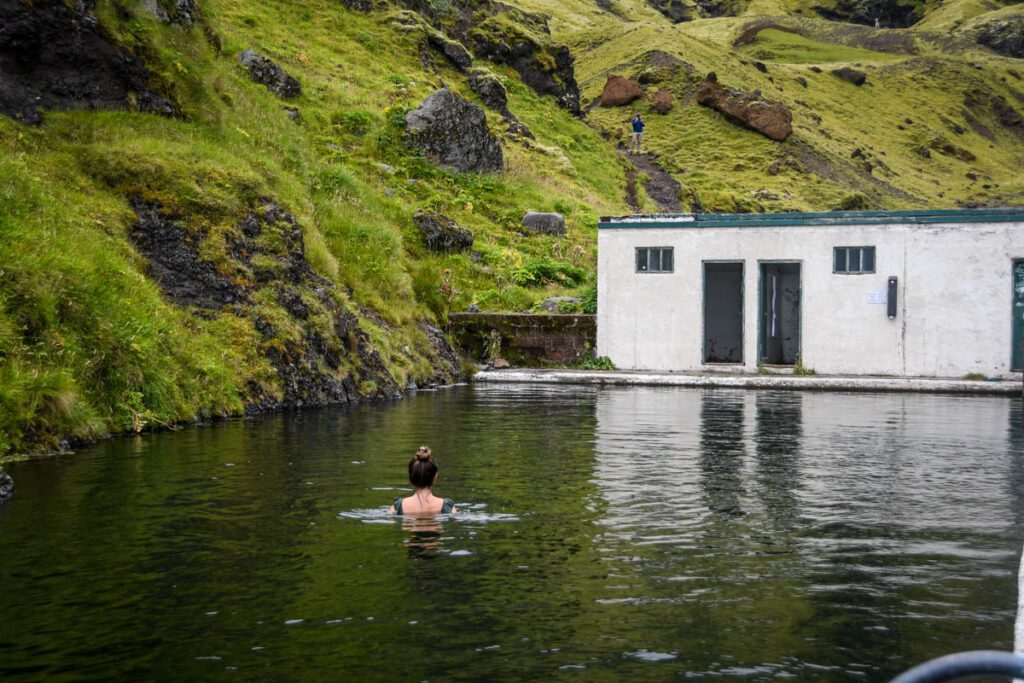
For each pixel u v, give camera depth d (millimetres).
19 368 13508
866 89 125812
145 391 15648
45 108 22016
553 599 6422
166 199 20469
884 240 26641
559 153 49812
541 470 11516
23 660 5312
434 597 6457
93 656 5375
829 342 27188
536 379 26703
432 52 51781
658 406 19766
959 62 148750
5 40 21703
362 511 9109
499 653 5445
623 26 117625
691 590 6668
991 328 25906
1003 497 9984
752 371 27828
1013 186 100812
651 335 28672
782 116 85188
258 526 8469
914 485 10672
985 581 6898
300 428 15641
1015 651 5414
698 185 68500
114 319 15891
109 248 18078
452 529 8414
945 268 26219
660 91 90625
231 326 19047
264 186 23172
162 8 28031
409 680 5051
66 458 12297
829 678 5102
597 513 9102
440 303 29500
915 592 6645
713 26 194250
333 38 48188
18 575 6930
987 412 18938
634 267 28797
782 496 9992
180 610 6168
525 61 59406
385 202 33406
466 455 12695
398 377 23188
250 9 47219
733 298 31375
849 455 12930
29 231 16234
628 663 5309
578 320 29281
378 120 41281
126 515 8891
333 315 21750
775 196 71062
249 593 6527
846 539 8141
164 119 24109
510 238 36750
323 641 5625
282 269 21234
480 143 42031
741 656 5422
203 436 14562
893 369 26672
